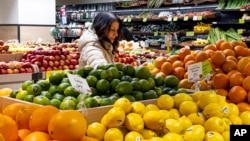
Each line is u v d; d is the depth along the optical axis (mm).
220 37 6680
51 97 2170
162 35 7684
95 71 2295
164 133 1907
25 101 2162
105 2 9289
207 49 3037
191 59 2900
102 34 3648
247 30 6543
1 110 2223
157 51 7262
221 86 2543
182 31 7355
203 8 7461
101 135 1794
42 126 1646
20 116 1749
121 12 9078
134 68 2424
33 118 1663
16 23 8383
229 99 2465
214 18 7125
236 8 6578
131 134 1796
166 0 7934
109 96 2186
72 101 2020
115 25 3643
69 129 1525
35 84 2268
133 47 7023
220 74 2572
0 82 4605
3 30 8555
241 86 2445
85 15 9867
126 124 1849
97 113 1911
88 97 2039
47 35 8797
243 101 2404
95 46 3605
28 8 8461
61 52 5402
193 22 7547
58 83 2283
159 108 2088
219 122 1930
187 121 1962
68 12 10469
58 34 9398
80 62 3617
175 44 7344
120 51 6117
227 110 2084
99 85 2209
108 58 3729
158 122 1853
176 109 2123
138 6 8586
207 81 2652
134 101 2139
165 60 2998
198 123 1997
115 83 2232
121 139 1795
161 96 2115
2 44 5805
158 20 7809
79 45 3686
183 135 1896
